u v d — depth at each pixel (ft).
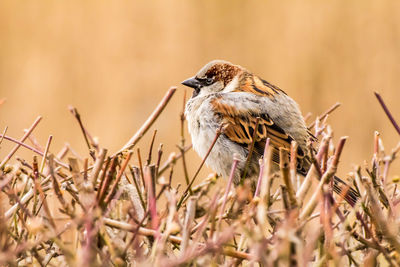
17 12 70.38
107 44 69.46
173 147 56.59
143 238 21.44
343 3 64.03
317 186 20.71
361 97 59.72
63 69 67.87
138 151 23.31
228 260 20.49
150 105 64.23
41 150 26.91
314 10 64.59
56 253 21.35
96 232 19.43
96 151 26.91
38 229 19.53
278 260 17.87
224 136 32.73
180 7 69.56
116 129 61.36
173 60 68.03
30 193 22.43
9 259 19.42
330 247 19.04
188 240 19.33
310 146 21.39
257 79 34.81
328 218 19.22
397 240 20.49
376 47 61.36
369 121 58.08
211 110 33.12
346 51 62.23
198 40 68.59
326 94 60.95
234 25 68.03
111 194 21.16
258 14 67.31
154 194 21.03
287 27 65.46
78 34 70.13
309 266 19.99
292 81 62.54
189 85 35.60
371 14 62.59
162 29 69.46
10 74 67.67
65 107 65.00
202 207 23.58
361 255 21.03
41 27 70.44
